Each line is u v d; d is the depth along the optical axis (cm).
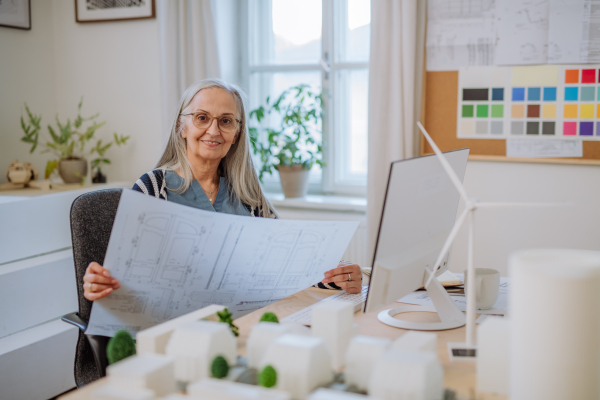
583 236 244
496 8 246
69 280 255
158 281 119
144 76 329
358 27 304
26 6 321
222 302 129
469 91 255
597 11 230
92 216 149
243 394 68
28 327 236
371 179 265
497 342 78
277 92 330
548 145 245
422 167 102
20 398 219
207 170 172
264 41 330
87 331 121
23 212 249
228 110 166
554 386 68
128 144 339
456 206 120
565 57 237
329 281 141
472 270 95
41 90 338
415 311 123
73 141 312
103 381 83
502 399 77
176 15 305
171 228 115
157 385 73
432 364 71
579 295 67
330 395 67
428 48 260
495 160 253
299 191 311
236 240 122
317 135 318
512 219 254
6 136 311
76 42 343
